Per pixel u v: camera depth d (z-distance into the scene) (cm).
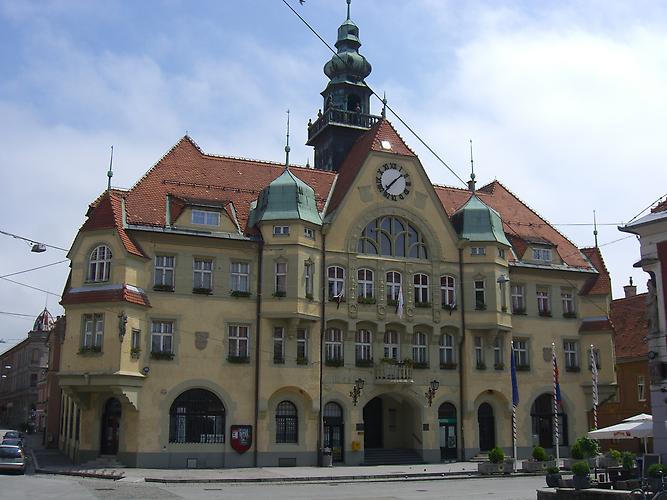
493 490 3145
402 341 4862
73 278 4259
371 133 5266
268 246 4566
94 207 4691
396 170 5031
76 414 4666
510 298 5241
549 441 5212
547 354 5300
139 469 4028
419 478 3878
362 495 2864
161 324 4338
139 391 4172
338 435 4619
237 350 4456
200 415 4331
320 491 3048
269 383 4438
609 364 5344
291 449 4444
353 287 4741
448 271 5044
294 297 4469
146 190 4588
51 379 6656
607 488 2811
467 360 4966
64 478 3609
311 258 4612
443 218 5103
